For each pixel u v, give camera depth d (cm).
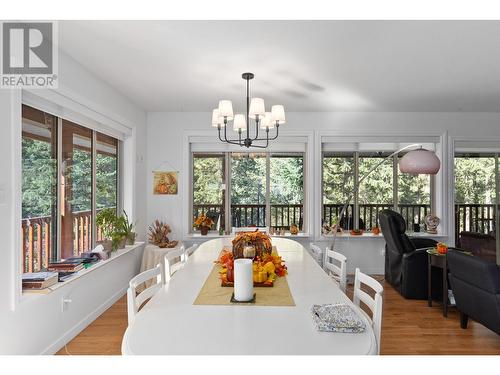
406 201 502
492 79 335
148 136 470
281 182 493
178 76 323
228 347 112
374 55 273
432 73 316
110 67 299
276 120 268
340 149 489
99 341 267
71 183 304
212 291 172
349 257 478
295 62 287
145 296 178
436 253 341
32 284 223
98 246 323
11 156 203
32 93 230
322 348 112
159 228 434
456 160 498
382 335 277
